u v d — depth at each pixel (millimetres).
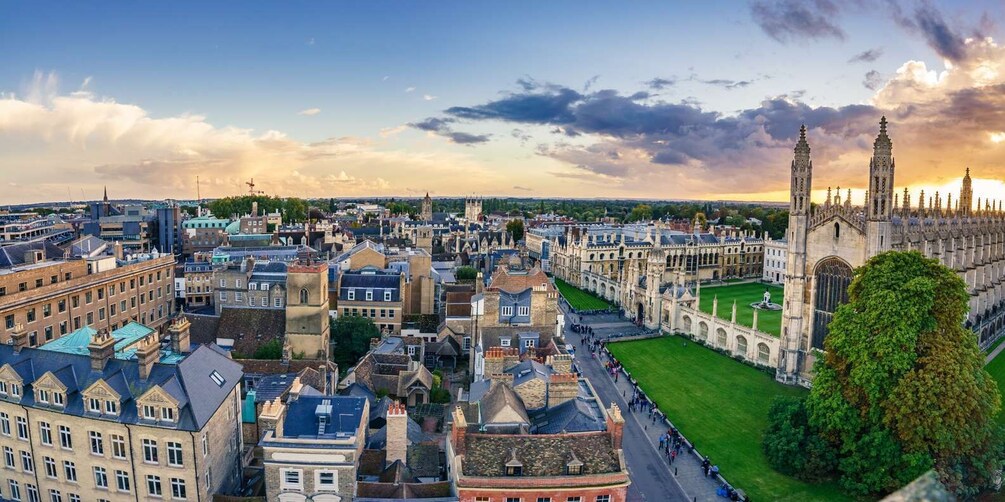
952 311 70312
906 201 130750
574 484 53406
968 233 125938
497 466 54031
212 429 58219
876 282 74875
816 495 70250
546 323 99125
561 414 63406
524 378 67875
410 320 123875
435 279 153375
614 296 179750
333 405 60781
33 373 59625
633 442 83938
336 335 112312
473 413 66688
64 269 108375
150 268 134500
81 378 58750
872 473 67938
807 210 105312
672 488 72125
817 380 77375
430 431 81438
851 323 74500
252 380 87062
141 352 57250
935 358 67188
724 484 71812
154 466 55656
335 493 54781
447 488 57094
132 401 56344
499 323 97938
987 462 67938
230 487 62875
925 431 65125
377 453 62125
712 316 130625
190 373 58844
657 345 133125
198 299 169750
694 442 83812
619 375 111750
